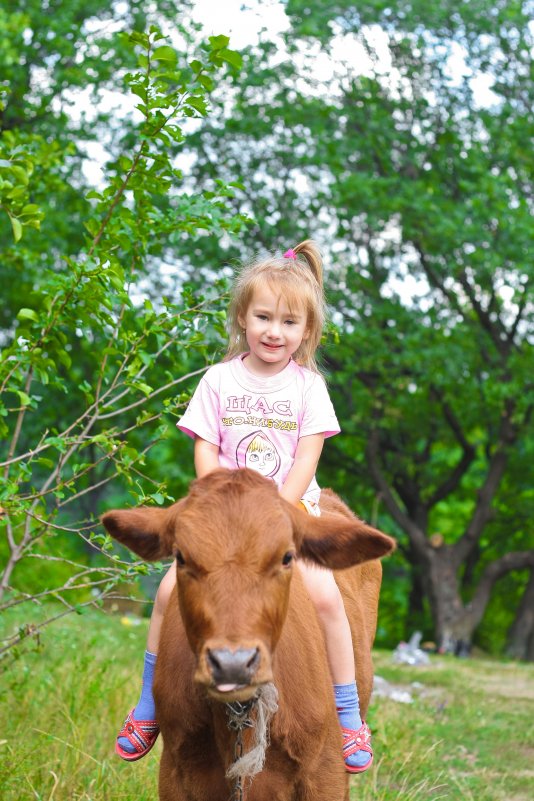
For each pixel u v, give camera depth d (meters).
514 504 23.84
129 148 18.44
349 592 4.16
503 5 19.11
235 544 2.72
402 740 6.84
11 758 4.74
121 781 4.79
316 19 18.08
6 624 8.77
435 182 19.81
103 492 24.48
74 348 18.84
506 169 19.36
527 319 20.03
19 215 4.64
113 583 4.71
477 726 8.16
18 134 7.00
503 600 26.03
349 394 19.86
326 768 3.39
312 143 18.98
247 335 3.54
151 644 3.60
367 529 3.02
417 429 21.91
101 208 5.02
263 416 3.54
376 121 19.03
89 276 4.55
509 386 18.16
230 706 2.87
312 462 3.53
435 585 20.44
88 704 5.77
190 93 4.71
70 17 16.78
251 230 18.86
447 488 22.41
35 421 19.95
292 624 3.30
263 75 18.73
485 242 17.94
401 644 14.37
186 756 3.18
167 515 3.04
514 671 13.46
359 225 19.59
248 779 3.11
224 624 2.60
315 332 3.76
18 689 5.79
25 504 4.50
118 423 17.17
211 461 3.53
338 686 3.66
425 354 17.66
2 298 18.70
